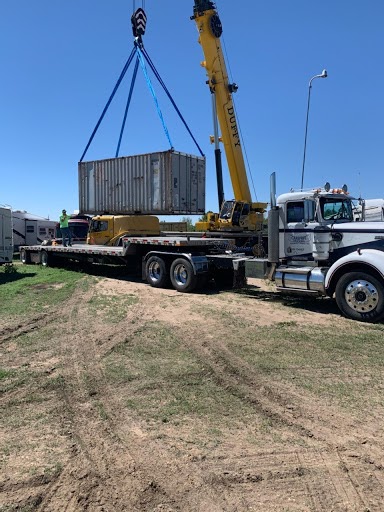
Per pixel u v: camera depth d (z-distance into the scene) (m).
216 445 3.55
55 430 3.85
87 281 13.19
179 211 15.29
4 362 5.75
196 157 16.14
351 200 9.74
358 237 8.59
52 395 4.65
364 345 6.41
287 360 5.73
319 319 8.13
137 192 15.69
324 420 4.01
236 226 18.95
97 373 5.30
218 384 4.93
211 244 11.90
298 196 9.31
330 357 5.86
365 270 8.01
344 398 4.51
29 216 28.27
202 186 16.39
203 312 8.75
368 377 5.13
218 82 18.08
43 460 3.36
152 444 3.58
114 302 9.86
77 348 6.36
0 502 2.85
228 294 11.02
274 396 4.57
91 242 16.94
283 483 3.02
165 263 12.02
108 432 3.80
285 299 10.26
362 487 2.97
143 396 4.59
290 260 9.51
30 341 6.73
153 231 16.50
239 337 6.88
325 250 8.91
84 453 3.46
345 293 8.19
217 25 17.66
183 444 3.57
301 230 9.27
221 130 18.55
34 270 16.55
